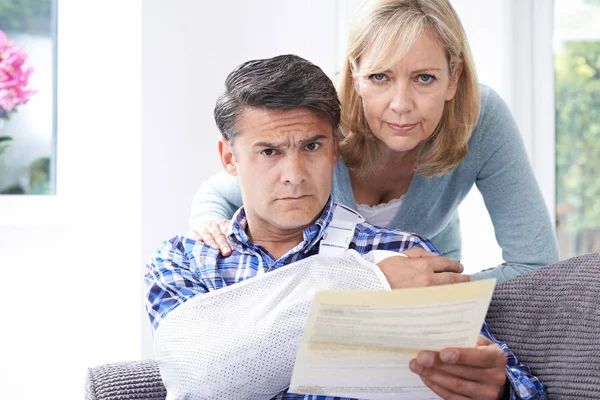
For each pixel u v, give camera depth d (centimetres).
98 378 124
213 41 208
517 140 150
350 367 98
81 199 217
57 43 224
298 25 213
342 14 213
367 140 139
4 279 211
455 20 127
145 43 201
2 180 223
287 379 108
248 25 211
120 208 211
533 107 228
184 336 111
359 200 152
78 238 215
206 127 208
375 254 117
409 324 91
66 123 220
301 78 113
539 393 111
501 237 152
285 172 112
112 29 213
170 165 205
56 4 224
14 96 223
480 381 102
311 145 114
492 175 150
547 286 121
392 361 98
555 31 229
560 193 233
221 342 108
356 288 111
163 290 121
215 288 121
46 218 217
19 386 212
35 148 224
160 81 203
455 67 130
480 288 87
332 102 116
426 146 140
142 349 206
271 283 113
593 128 231
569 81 230
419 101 126
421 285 111
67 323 213
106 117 215
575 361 112
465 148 140
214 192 155
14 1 222
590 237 233
